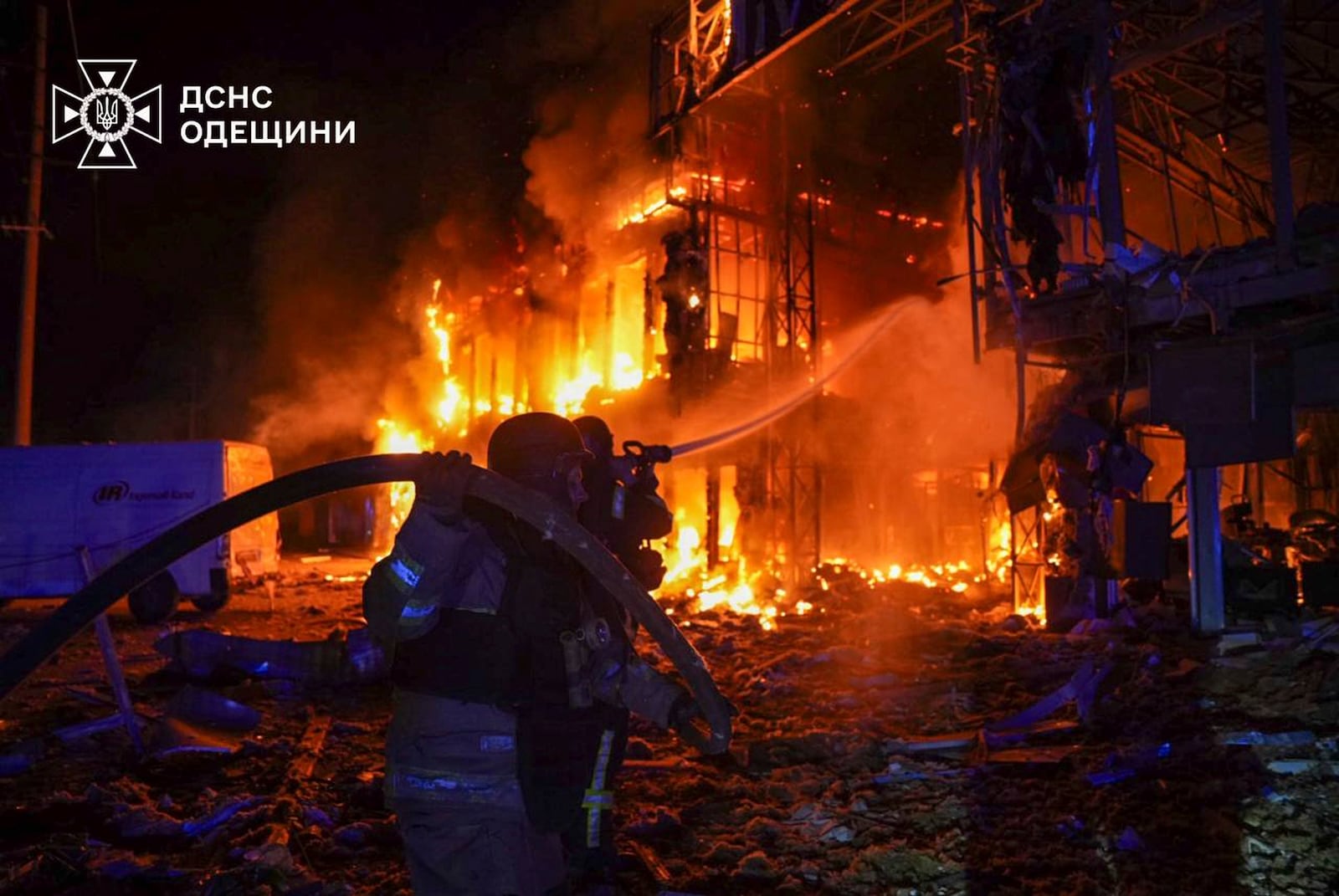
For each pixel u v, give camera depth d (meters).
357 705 7.55
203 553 13.49
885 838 4.42
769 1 14.38
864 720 6.66
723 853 4.21
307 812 4.79
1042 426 12.08
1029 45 11.02
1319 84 14.75
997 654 9.76
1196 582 10.11
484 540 2.18
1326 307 9.58
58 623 1.64
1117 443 11.09
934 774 5.40
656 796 5.18
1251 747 5.58
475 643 2.09
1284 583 10.00
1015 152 11.38
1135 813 4.62
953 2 12.20
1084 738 6.11
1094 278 10.76
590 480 3.30
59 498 13.60
